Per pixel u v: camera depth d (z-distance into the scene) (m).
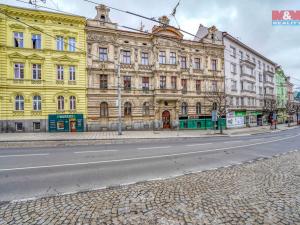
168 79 31.22
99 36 28.02
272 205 4.45
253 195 5.05
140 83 30.20
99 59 27.95
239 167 8.13
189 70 33.50
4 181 6.46
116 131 27.55
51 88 25.81
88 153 11.48
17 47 24.59
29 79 25.09
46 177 6.89
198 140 19.03
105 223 3.74
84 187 5.92
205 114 34.28
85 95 27.27
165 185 5.95
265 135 25.20
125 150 12.58
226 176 6.82
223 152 12.06
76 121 26.81
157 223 3.72
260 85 49.47
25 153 11.42
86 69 27.33
